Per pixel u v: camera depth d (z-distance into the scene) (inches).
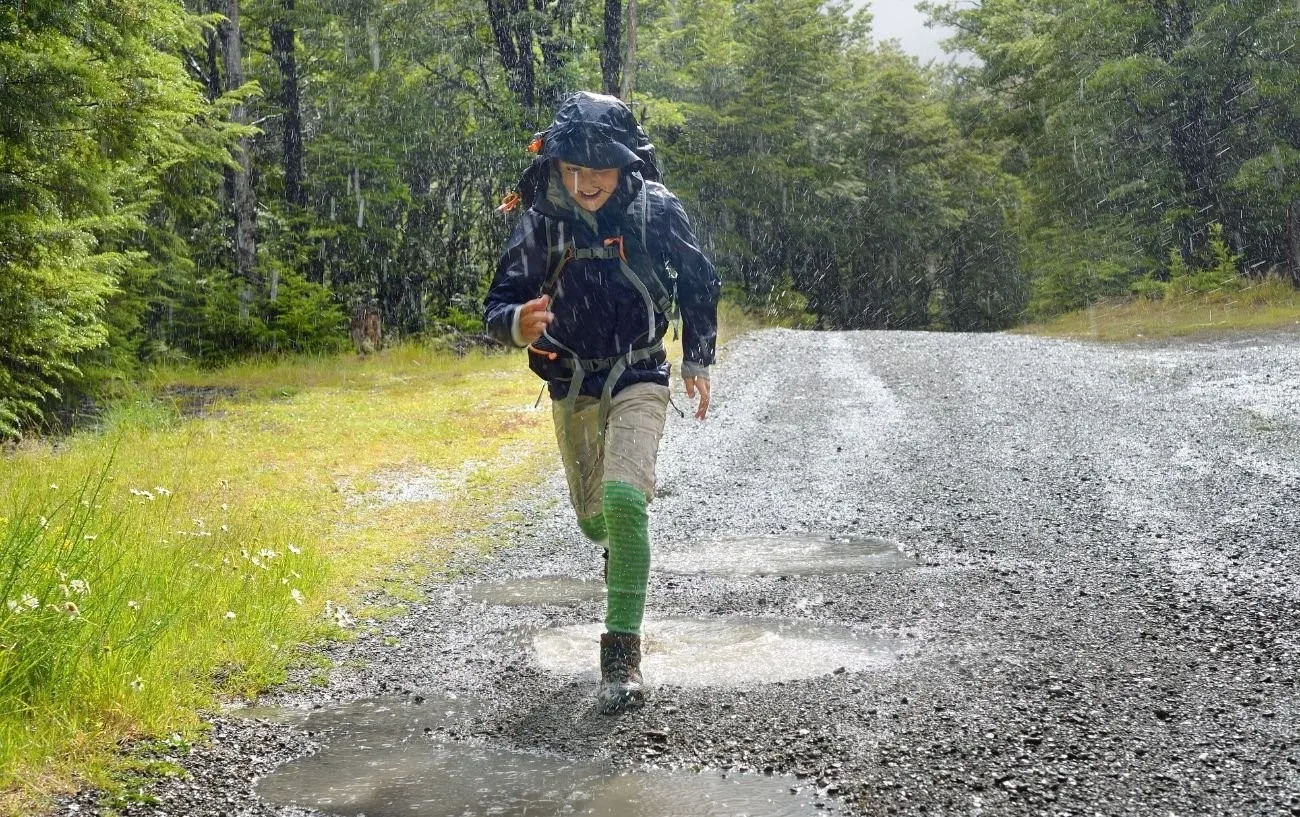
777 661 143.1
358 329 799.1
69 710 119.6
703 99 1477.6
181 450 334.6
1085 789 101.3
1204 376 441.1
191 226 856.3
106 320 465.1
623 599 131.3
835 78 1663.4
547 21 1093.8
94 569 155.4
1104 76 1027.9
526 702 131.0
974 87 1481.3
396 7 1115.3
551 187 138.1
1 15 329.1
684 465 309.7
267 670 141.9
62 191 356.5
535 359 144.0
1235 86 1023.0
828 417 385.7
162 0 377.1
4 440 377.1
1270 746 109.6
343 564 201.9
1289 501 224.5
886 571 192.2
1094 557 194.2
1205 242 1070.4
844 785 103.7
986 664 138.6
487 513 255.1
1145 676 131.8
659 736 117.6
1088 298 1144.8
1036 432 334.3
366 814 100.8
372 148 1138.0
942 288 2185.0
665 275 143.7
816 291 1962.4
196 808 102.3
